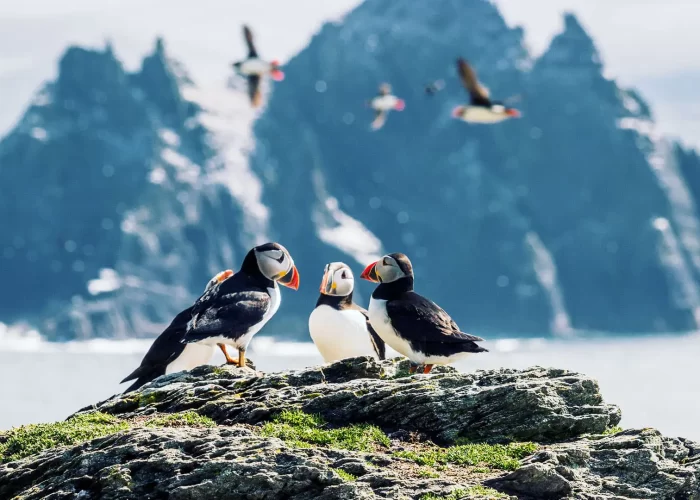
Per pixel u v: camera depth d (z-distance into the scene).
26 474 11.86
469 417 13.10
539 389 13.17
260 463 11.16
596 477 12.04
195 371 14.93
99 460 11.57
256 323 15.03
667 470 12.27
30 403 79.81
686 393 79.88
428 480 11.33
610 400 74.50
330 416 13.19
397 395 13.18
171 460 11.27
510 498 11.05
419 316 14.62
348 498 10.80
